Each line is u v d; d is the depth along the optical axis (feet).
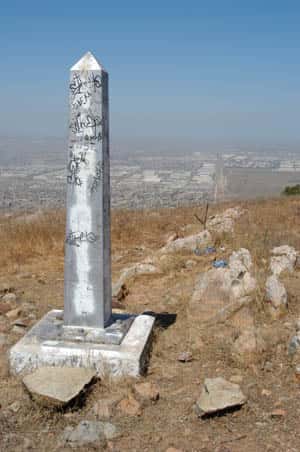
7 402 13.25
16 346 14.90
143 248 33.01
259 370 14.90
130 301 22.18
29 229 36.04
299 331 15.96
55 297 23.25
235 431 11.95
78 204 15.49
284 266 23.99
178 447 11.36
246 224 35.88
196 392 13.74
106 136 15.65
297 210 44.16
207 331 17.78
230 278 20.07
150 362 15.58
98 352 14.42
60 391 12.76
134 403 12.97
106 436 11.68
